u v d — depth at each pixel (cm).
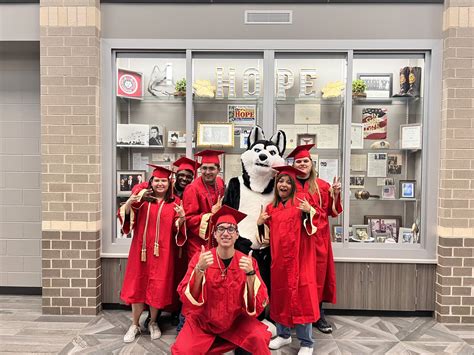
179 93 361
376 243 344
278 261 260
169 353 276
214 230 226
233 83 362
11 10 348
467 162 327
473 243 328
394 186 366
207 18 341
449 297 329
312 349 271
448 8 325
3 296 394
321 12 337
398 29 336
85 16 333
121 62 363
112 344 289
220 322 214
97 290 343
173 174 325
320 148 365
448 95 326
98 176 341
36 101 398
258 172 288
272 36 340
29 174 399
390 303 341
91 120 336
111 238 349
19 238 400
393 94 361
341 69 360
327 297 306
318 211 275
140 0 341
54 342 293
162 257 291
